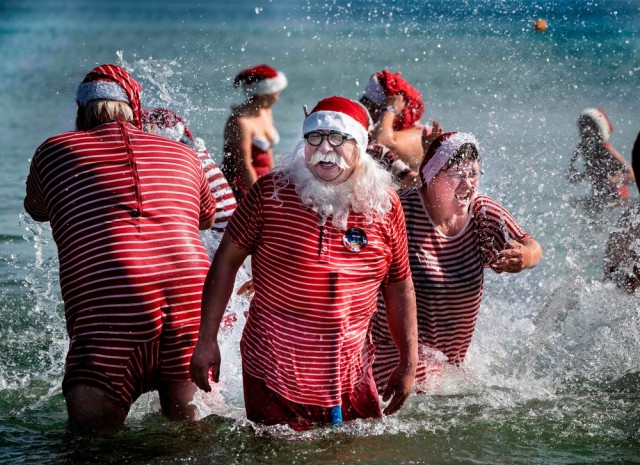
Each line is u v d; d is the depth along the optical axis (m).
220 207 8.76
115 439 6.32
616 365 8.10
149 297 6.35
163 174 6.65
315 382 6.19
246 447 6.20
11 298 10.09
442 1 58.66
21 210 14.06
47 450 6.21
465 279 7.42
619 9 43.94
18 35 67.31
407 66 37.31
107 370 6.27
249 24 78.75
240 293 7.37
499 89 27.89
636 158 6.39
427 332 7.46
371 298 6.26
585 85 28.22
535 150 16.98
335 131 5.93
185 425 6.57
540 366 8.11
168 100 12.00
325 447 6.19
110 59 44.12
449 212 7.30
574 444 6.42
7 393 7.55
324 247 6.03
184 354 6.50
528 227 12.09
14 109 27.66
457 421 6.80
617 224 8.65
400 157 11.62
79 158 6.56
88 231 6.38
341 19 76.62
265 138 12.55
